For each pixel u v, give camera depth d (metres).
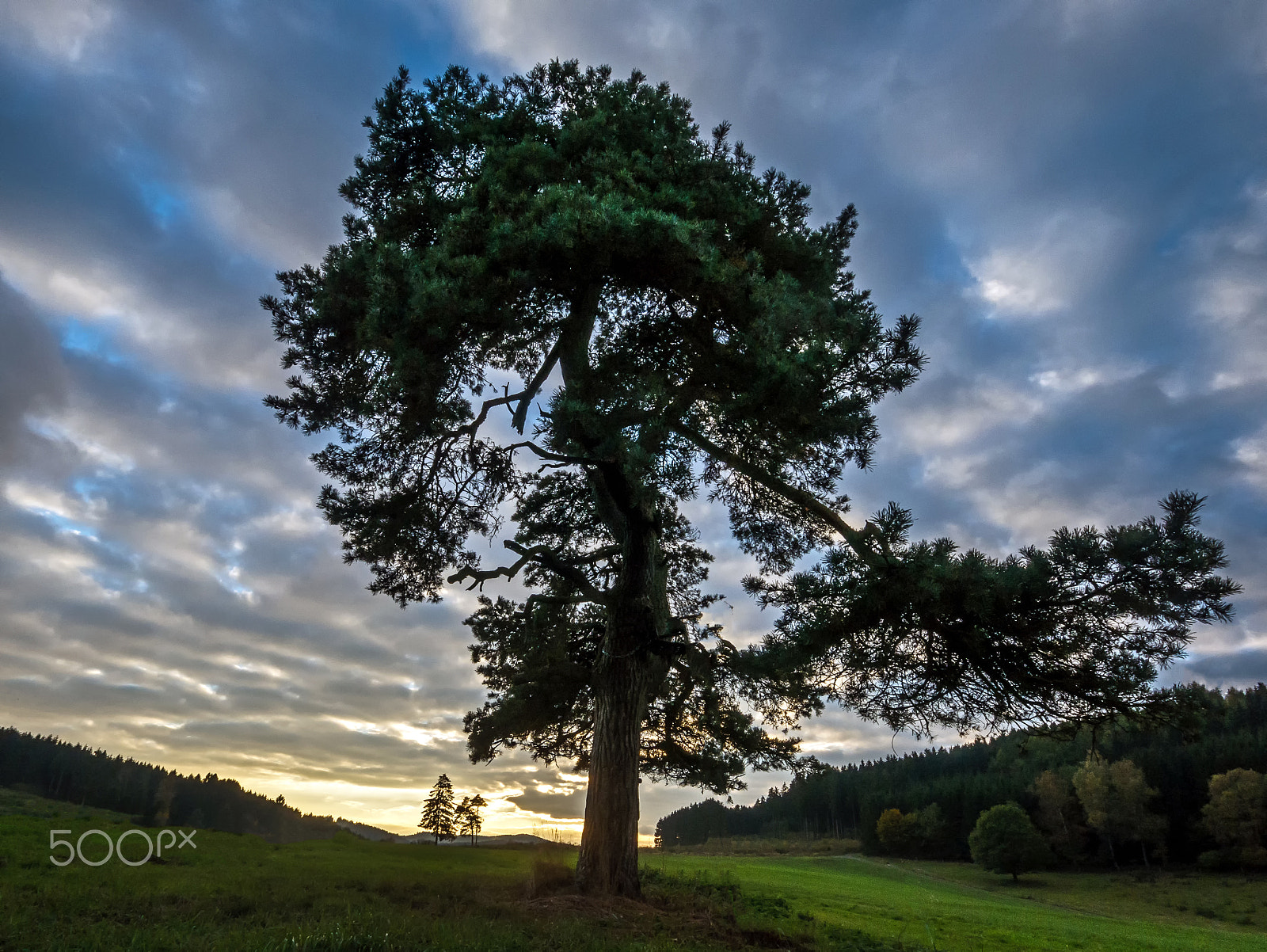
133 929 7.92
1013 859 75.50
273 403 13.55
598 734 14.26
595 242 9.94
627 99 13.18
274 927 8.27
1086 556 8.80
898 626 10.30
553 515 19.00
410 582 15.03
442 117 13.08
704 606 20.94
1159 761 91.06
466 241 10.71
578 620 19.42
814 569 10.31
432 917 10.00
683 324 11.92
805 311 10.87
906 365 11.23
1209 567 8.42
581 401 10.58
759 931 12.43
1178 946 32.00
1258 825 75.06
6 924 7.55
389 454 13.64
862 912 26.50
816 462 13.44
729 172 12.85
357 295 12.09
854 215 15.10
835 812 133.00
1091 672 9.77
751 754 20.14
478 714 21.64
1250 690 117.50
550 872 14.15
